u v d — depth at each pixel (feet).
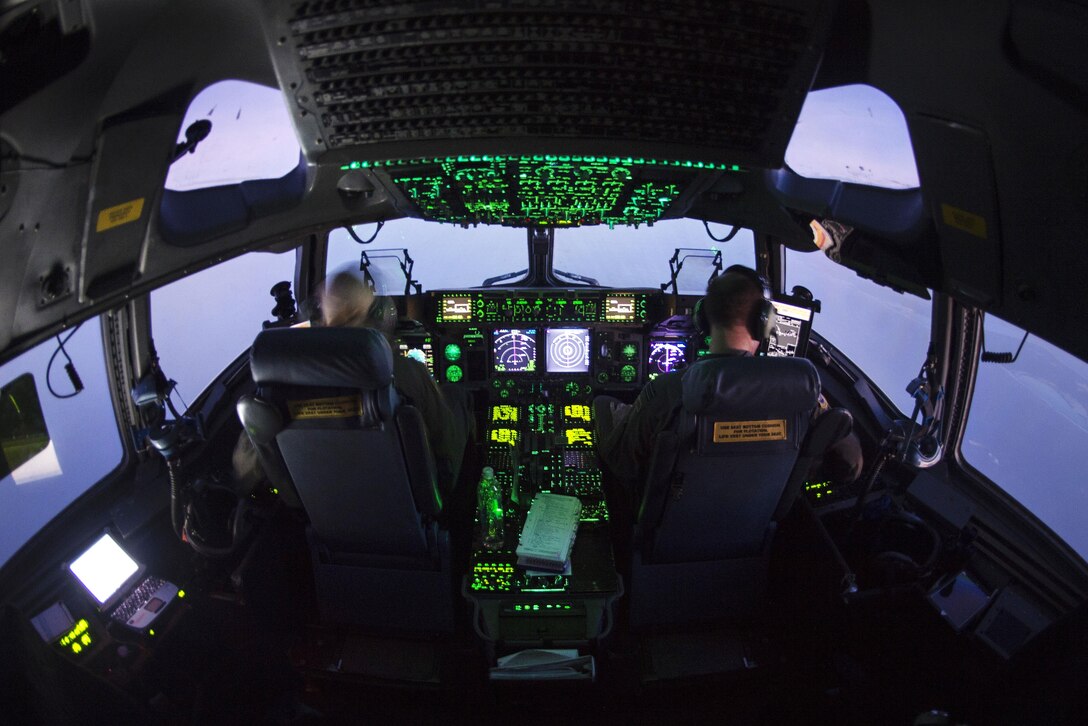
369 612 10.16
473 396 14.37
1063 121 4.56
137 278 6.82
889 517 10.87
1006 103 4.83
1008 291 5.95
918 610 9.89
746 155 6.11
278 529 10.38
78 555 10.02
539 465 11.29
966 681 8.84
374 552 9.61
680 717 9.54
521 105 5.59
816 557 9.62
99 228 5.88
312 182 8.11
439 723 9.52
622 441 9.30
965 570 10.44
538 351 13.83
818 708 8.61
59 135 4.87
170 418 12.42
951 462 12.17
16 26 3.97
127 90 5.11
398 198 8.71
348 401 7.78
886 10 4.92
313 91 5.52
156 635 9.80
